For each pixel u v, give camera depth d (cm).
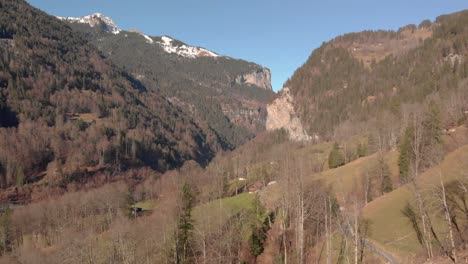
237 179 14262
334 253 5669
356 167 9612
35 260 8206
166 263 6631
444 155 7256
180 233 6600
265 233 7400
